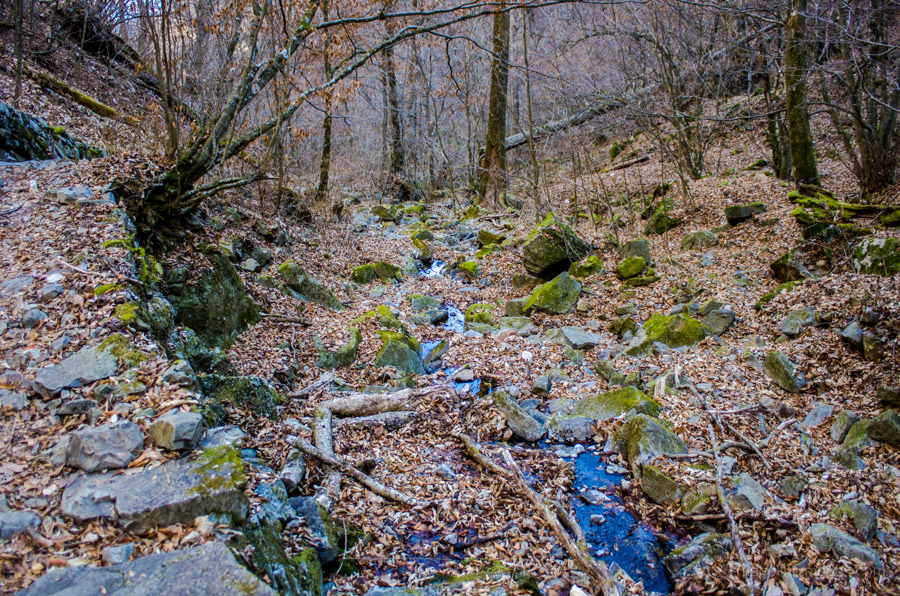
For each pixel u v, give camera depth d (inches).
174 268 255.3
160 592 96.2
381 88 904.3
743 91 848.3
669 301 378.0
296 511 157.3
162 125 438.9
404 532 175.5
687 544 174.2
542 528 181.3
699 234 460.1
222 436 145.1
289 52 306.3
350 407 244.1
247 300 308.2
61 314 176.6
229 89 346.6
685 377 272.8
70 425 138.8
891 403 219.1
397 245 581.3
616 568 166.9
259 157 508.1
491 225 658.8
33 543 105.9
